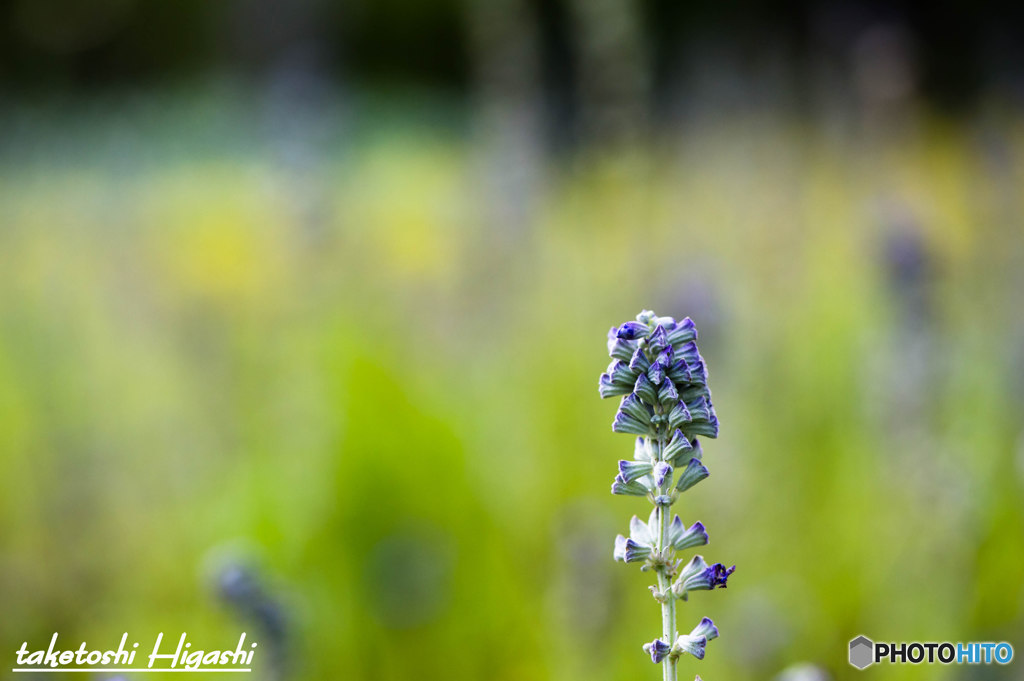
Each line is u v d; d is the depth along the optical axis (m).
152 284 1.61
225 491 0.96
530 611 0.77
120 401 1.20
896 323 0.93
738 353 1.03
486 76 1.30
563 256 1.29
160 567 0.87
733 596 0.76
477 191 1.44
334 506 0.81
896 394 0.87
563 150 1.59
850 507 0.88
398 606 0.75
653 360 0.52
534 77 1.29
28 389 1.13
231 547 0.69
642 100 1.18
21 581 0.86
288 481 0.90
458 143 3.23
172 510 0.96
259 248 1.66
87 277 1.58
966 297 1.16
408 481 0.81
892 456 0.84
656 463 0.52
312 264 1.23
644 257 1.20
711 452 0.87
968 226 1.30
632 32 1.16
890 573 0.75
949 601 0.71
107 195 2.11
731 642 0.72
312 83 1.40
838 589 0.79
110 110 3.81
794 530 0.84
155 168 2.67
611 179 1.23
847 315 1.21
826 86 1.86
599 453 0.96
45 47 4.46
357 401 0.86
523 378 1.10
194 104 3.60
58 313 1.38
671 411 0.52
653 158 1.78
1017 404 0.90
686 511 0.86
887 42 1.65
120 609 0.85
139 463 1.06
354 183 1.97
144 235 1.95
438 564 0.77
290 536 0.82
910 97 1.71
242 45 3.83
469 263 1.32
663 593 0.52
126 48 4.87
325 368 0.98
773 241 1.38
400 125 3.66
